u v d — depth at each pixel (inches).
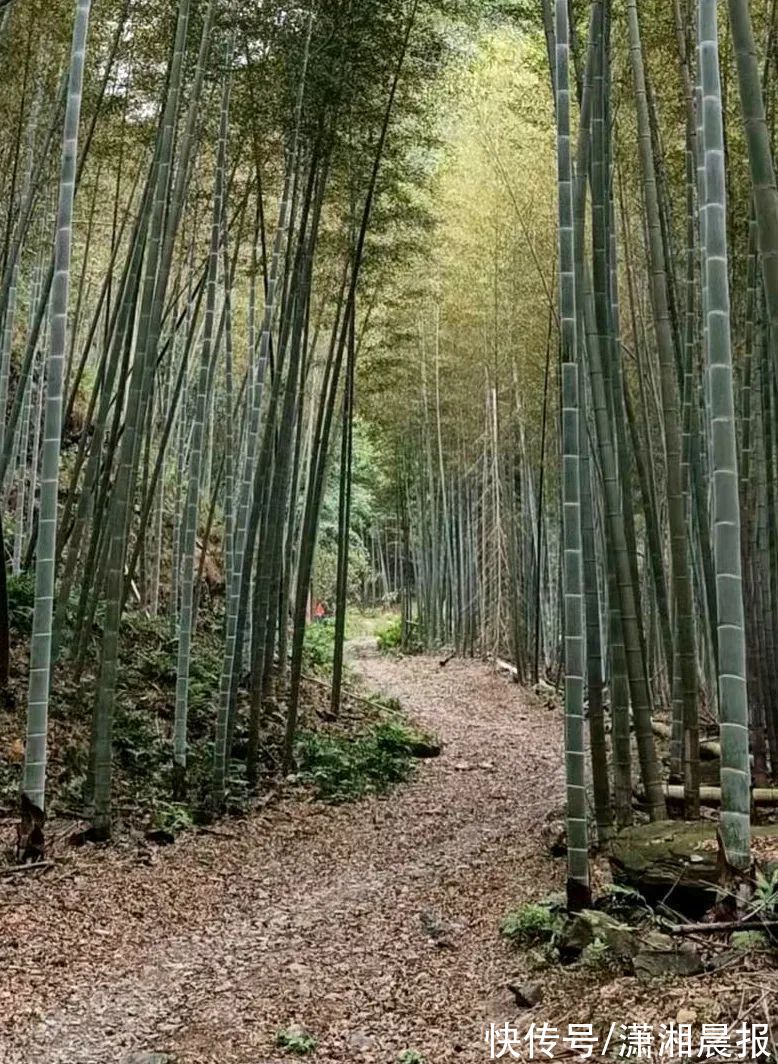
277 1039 129.9
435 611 781.3
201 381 273.0
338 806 292.8
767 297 117.7
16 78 315.0
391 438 745.0
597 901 157.0
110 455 299.1
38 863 199.8
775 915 128.0
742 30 123.1
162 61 308.8
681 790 226.4
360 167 349.7
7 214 344.5
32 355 313.0
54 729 271.6
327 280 418.3
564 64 169.0
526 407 576.1
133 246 310.0
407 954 163.3
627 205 361.1
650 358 378.0
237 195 371.2
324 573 863.7
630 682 204.2
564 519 163.5
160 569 499.2
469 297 544.4
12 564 366.9
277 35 297.6
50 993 145.6
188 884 205.5
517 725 458.9
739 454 254.7
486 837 249.9
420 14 330.3
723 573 132.1
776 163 244.4
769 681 256.5
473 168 503.5
